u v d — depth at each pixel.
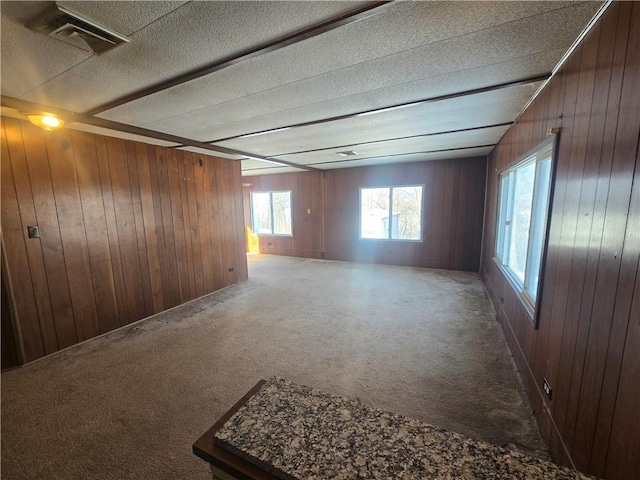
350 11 1.17
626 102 1.01
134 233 3.32
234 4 1.10
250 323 3.29
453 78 1.83
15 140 2.39
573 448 1.29
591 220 1.25
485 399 1.97
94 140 2.91
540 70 1.73
